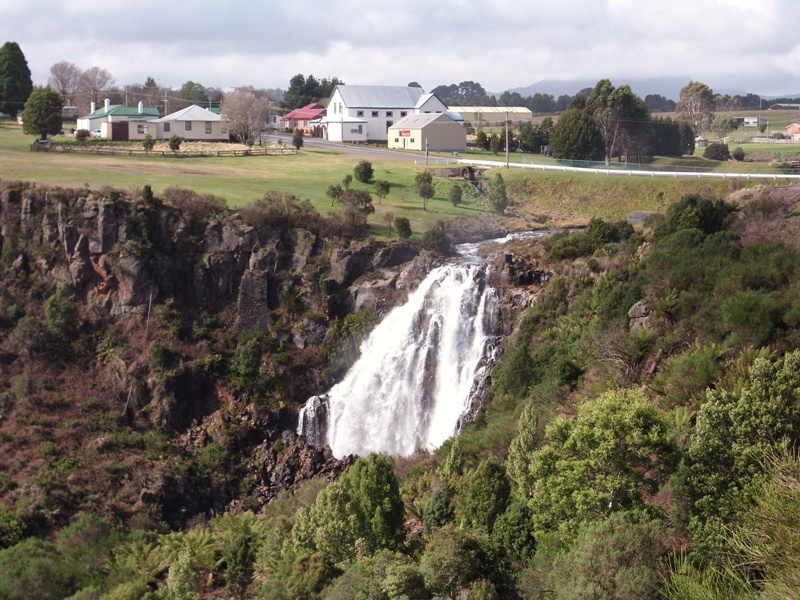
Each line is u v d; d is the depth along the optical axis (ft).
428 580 98.27
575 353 174.09
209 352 224.74
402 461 174.19
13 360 217.56
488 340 217.77
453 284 226.58
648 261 186.09
